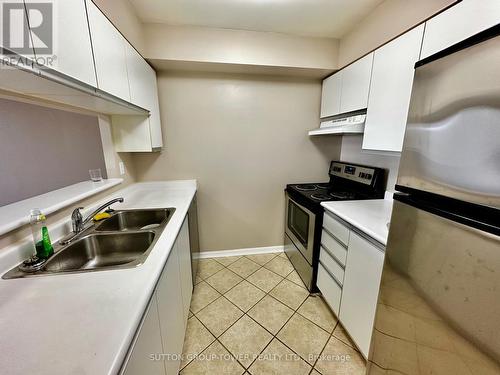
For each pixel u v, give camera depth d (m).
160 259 0.92
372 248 1.21
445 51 0.66
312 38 2.02
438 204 0.71
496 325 0.56
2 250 0.84
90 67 0.98
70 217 1.23
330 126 2.15
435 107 0.70
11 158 1.29
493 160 0.55
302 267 2.13
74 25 0.86
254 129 2.39
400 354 0.90
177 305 1.26
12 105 1.26
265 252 2.73
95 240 1.17
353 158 2.37
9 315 0.63
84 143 1.67
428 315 0.75
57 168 1.53
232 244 2.65
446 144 0.67
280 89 2.34
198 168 2.38
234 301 1.89
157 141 2.03
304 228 2.03
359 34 1.77
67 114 1.54
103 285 0.76
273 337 1.54
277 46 1.97
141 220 1.59
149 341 0.78
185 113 2.23
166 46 1.82
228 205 2.54
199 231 2.55
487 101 0.55
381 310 0.99
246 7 1.58
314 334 1.57
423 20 1.20
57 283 0.77
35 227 0.98
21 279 0.79
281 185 2.58
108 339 0.55
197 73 2.17
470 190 0.61
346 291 1.47
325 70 2.12
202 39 1.86
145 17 1.68
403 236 0.85
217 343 1.50
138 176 2.29
